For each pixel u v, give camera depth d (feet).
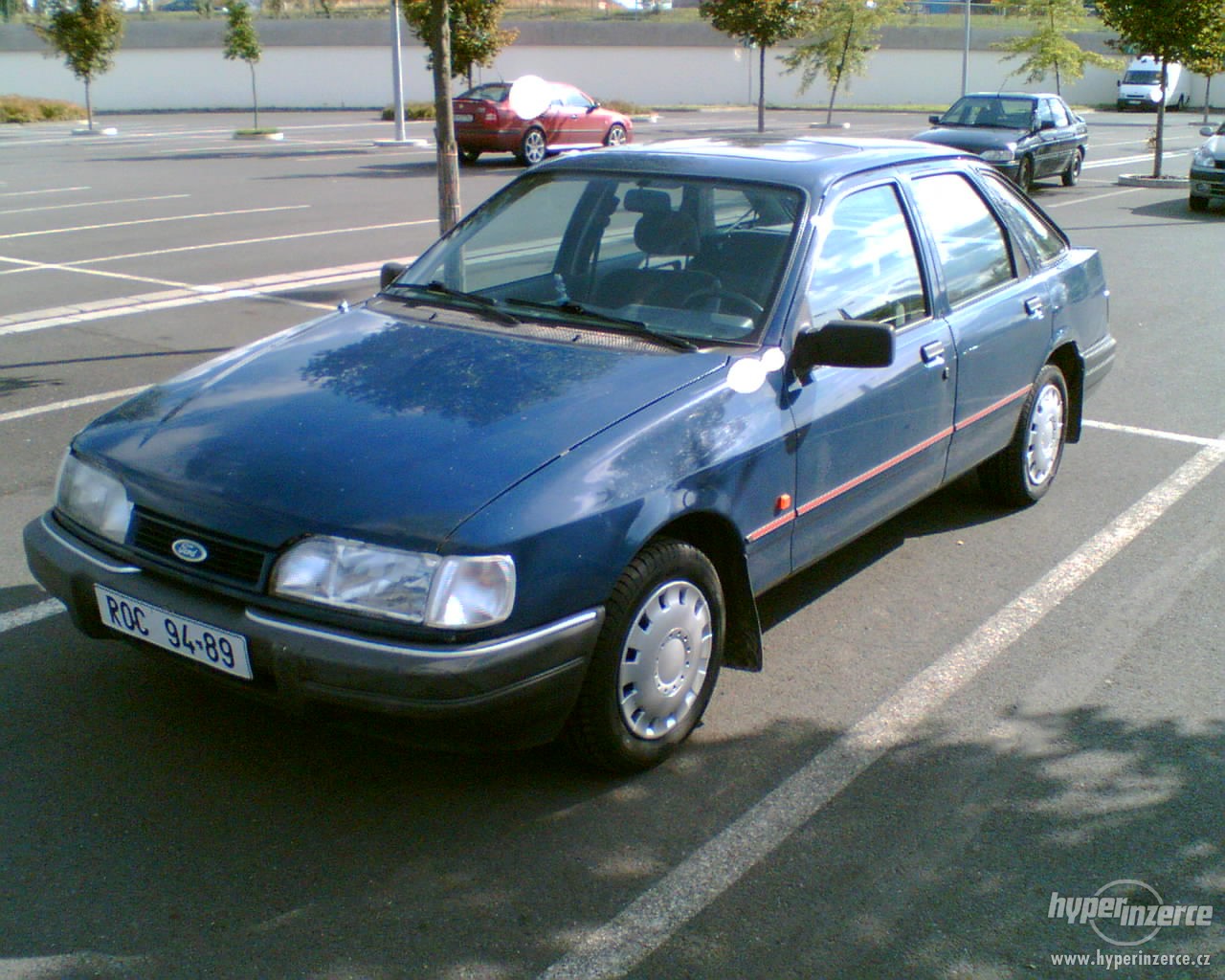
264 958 9.03
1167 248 45.37
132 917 9.46
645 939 9.35
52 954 9.02
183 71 147.23
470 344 12.58
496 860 10.28
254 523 10.07
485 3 82.12
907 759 11.98
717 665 12.15
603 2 167.43
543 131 78.84
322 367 12.27
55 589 11.42
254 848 10.37
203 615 10.15
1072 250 19.84
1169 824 10.96
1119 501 19.43
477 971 8.95
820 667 13.92
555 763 11.79
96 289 35.40
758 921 9.59
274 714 12.60
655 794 11.30
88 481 11.37
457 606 9.55
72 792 11.11
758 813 11.05
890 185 15.01
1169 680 13.65
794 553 13.12
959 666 13.96
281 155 83.30
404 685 9.46
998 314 16.51
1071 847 10.61
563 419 10.88
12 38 143.84
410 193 60.23
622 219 14.08
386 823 10.77
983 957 9.25
